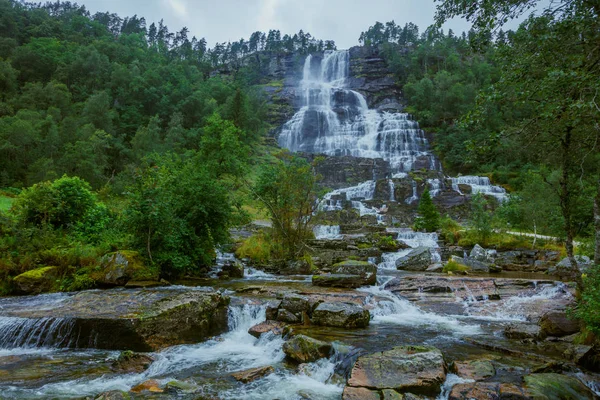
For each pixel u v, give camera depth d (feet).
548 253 67.77
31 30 282.77
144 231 43.47
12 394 17.83
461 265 59.31
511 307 36.52
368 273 46.06
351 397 16.80
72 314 26.68
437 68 309.83
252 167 165.17
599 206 22.50
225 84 295.07
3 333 25.64
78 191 51.62
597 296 19.80
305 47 401.49
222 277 49.62
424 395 17.46
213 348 26.11
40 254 40.83
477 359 22.49
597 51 17.70
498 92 19.30
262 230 73.15
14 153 126.82
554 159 24.23
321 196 60.49
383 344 25.13
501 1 18.48
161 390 18.48
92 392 18.28
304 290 39.75
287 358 23.40
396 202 127.03
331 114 236.63
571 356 22.08
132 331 24.79
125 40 350.02
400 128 222.48
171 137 185.06
